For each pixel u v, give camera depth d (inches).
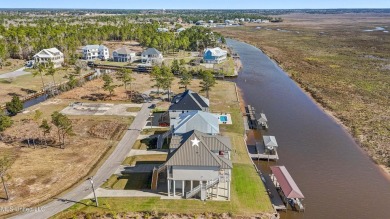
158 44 6496.1
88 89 3868.1
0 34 6594.5
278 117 3137.3
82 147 2381.9
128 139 2516.0
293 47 7377.0
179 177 1755.7
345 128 2866.6
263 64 5649.6
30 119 2906.0
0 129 2438.5
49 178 1961.1
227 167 1747.0
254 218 1646.2
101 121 2866.6
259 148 2426.2
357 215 1749.5
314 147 2522.1
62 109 3181.6
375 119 3014.3
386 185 2030.0
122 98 3533.5
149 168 2089.1
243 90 4030.5
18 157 2202.3
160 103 3368.6
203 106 2815.0
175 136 2098.9
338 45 7495.1
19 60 5477.4
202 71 4468.5
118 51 5615.2
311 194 1927.9
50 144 2421.3
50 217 1614.2
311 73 4808.1
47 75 4370.1
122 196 1787.6
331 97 3668.8
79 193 1813.5
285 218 1727.4
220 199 1777.8
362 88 3991.1
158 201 1747.0
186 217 1640.0
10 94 3646.7
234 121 2903.5
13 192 1814.7
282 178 1932.8
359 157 2373.3
